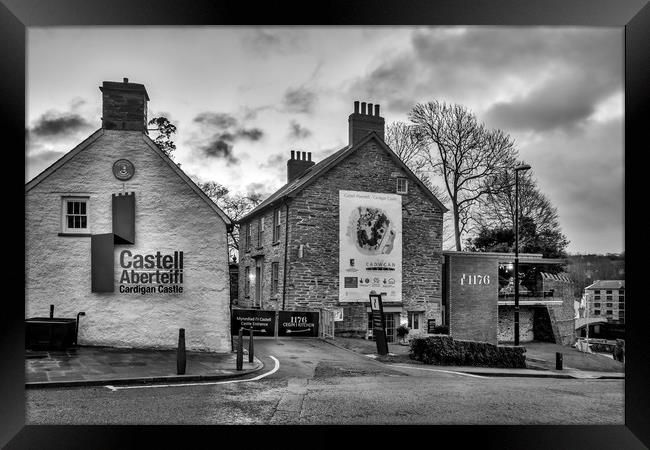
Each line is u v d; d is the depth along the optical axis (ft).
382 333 49.42
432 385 31.17
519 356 50.14
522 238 90.68
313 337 58.29
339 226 64.23
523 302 78.84
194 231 42.06
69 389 25.53
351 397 25.59
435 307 68.90
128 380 27.66
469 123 91.09
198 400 23.77
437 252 69.97
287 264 62.69
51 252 39.70
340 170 65.10
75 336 38.75
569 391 31.63
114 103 41.78
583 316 92.89
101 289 39.83
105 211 40.83
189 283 41.65
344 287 63.72
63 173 40.45
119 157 41.42
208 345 41.47
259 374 33.42
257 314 57.41
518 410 23.61
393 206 67.41
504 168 90.53
